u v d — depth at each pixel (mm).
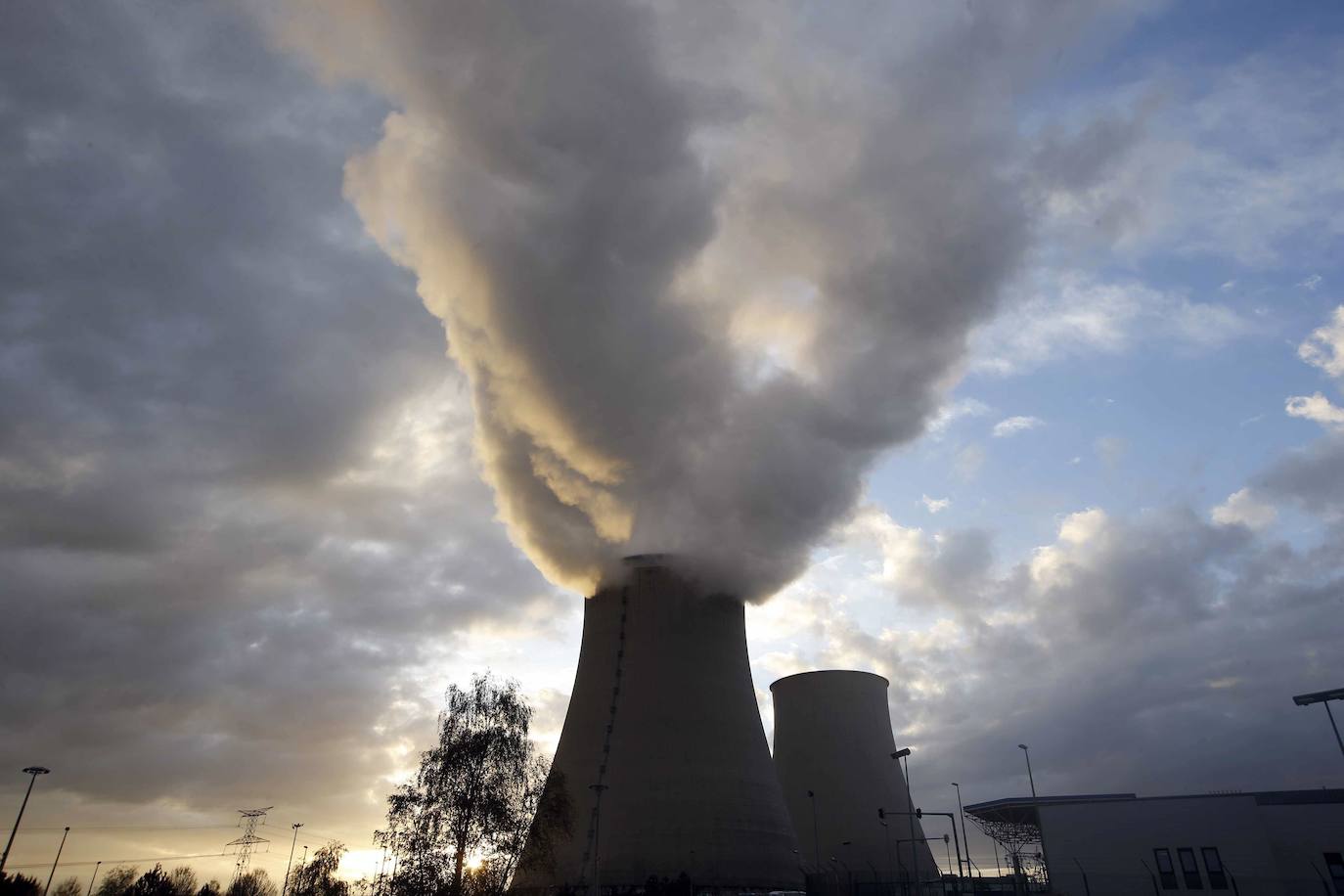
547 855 34344
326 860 38656
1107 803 37250
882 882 47156
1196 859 35156
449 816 32312
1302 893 33656
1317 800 37719
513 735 35000
